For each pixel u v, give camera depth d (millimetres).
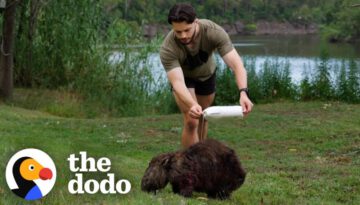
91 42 17500
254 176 7609
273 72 17938
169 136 11758
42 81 17516
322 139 11336
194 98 6258
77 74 17469
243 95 5398
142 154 9719
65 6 17266
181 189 5277
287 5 74062
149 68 17906
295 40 59344
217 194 5559
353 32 49156
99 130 12055
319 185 7234
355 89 17094
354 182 7445
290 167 8547
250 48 46531
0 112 13055
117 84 17516
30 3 17375
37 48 17594
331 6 56438
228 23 68438
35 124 12211
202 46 5793
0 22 16469
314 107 15734
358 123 13289
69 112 15844
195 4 50062
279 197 6422
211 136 11664
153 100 17547
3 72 15742
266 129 12492
